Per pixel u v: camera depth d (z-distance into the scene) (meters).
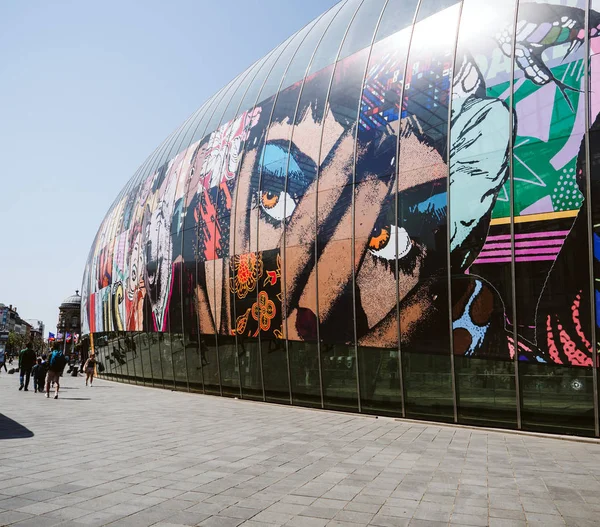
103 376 37.25
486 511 5.45
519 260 11.73
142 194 31.22
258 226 19.05
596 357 10.56
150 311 27.48
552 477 7.06
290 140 18.36
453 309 12.74
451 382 12.69
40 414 14.37
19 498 5.78
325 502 5.75
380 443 9.88
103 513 5.25
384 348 14.23
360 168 15.42
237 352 19.78
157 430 11.49
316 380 16.16
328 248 16.02
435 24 14.66
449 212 13.05
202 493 6.09
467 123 13.05
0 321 191.75
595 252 10.73
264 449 9.13
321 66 18.33
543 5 12.33
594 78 11.16
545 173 11.55
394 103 14.95
